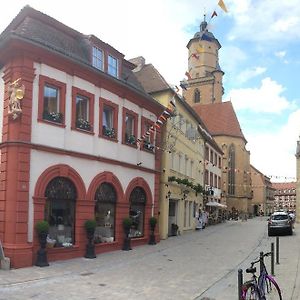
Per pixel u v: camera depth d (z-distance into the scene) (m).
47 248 16.20
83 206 18.17
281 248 22.42
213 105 80.62
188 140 35.06
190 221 36.00
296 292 11.09
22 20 18.00
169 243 24.72
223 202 72.44
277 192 136.75
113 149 20.55
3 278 12.75
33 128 15.98
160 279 13.33
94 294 11.04
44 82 16.50
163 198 27.72
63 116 17.31
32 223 15.65
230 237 29.80
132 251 20.38
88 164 18.66
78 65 17.84
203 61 85.00
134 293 11.27
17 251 14.82
